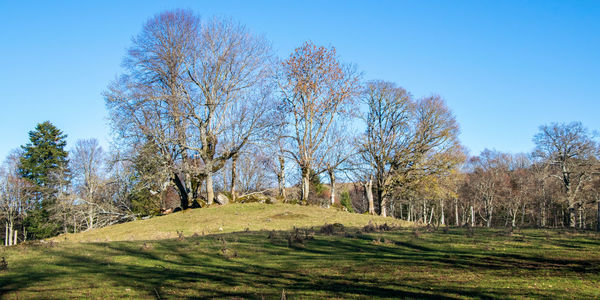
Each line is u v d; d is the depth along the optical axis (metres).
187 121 35.34
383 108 43.72
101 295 9.02
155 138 33.72
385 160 42.97
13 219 52.00
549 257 12.93
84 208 41.97
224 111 37.00
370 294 8.94
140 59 33.28
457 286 9.52
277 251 14.70
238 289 9.59
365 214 38.41
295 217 30.39
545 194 54.59
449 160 40.44
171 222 29.39
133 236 23.20
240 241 16.88
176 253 14.33
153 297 8.88
